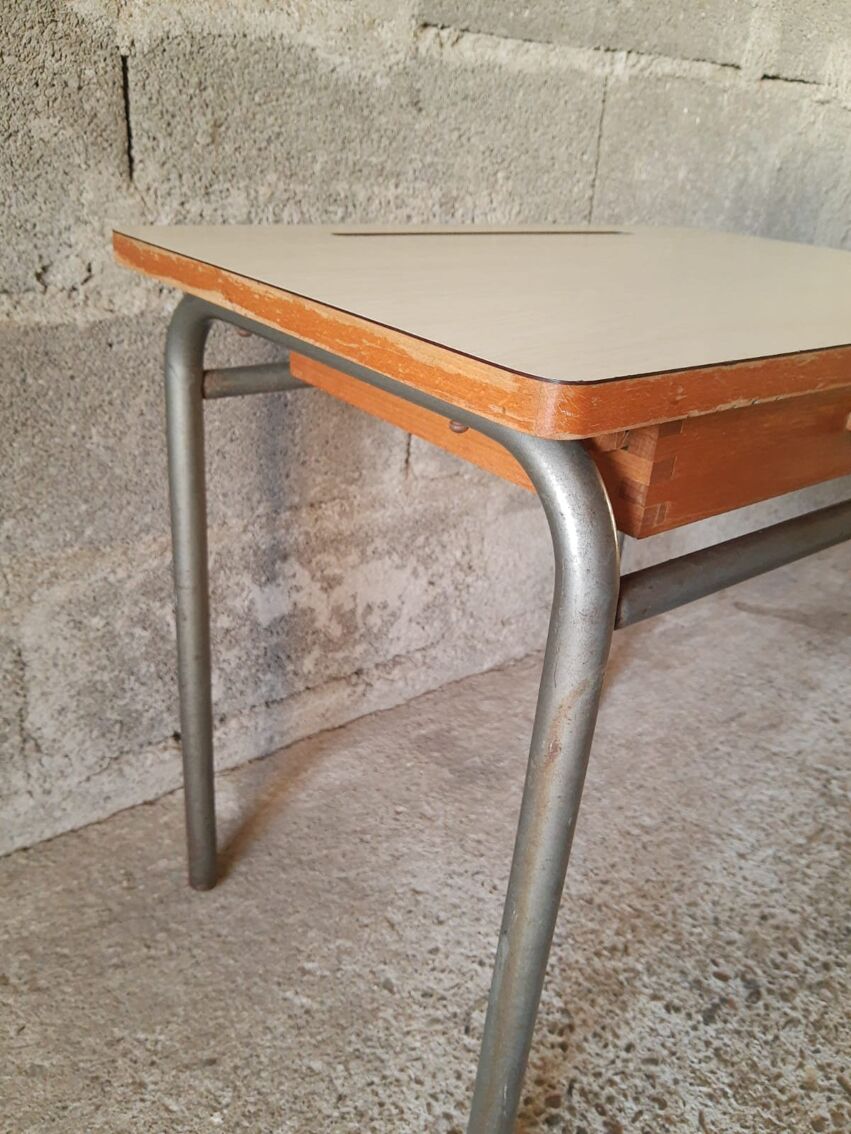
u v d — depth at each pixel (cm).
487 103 114
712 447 58
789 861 117
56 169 88
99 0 85
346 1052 89
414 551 137
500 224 120
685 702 150
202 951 99
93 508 103
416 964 99
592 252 91
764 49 141
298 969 97
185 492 89
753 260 91
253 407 111
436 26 106
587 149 128
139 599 110
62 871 109
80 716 111
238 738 128
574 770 55
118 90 89
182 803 121
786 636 173
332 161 105
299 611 127
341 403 118
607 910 107
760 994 98
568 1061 89
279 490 118
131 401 101
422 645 145
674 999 96
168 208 96
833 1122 85
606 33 121
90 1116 81
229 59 94
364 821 119
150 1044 88
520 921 59
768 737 142
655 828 121
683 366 47
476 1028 92
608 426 44
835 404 66
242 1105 83
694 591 60
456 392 47
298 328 59
